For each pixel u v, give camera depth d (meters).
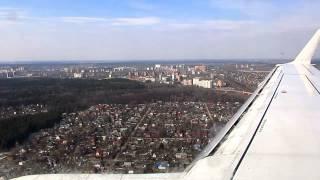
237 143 8.58
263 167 6.98
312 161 7.33
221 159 7.45
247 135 9.27
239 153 7.79
